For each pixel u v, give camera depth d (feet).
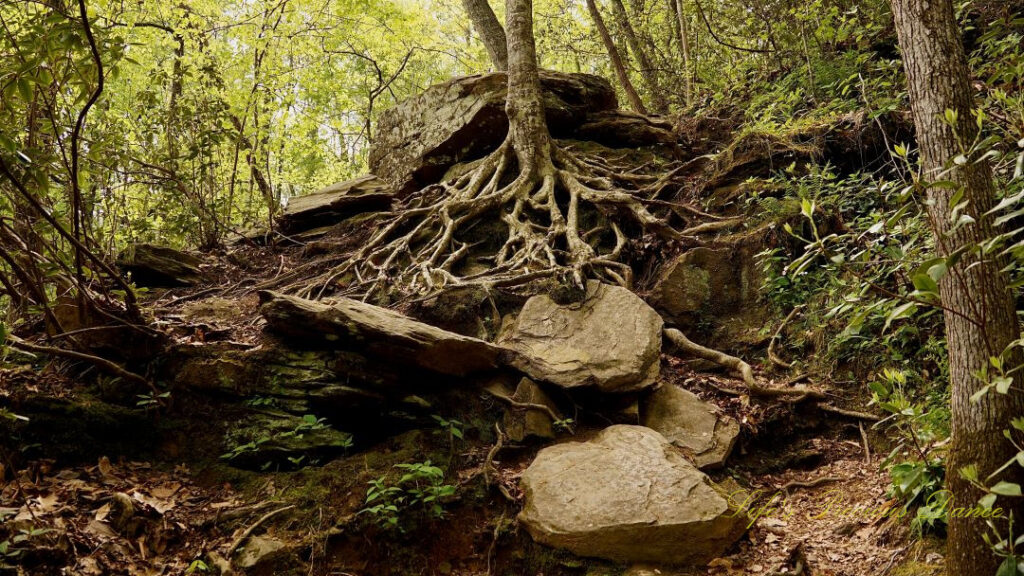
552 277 22.21
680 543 14.08
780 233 22.39
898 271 17.72
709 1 41.68
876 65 28.63
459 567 14.69
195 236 31.50
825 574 13.43
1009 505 9.99
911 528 13.19
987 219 10.31
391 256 25.38
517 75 29.19
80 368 17.04
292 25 36.35
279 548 13.64
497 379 19.07
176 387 16.79
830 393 19.27
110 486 14.52
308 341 17.84
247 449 15.99
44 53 13.71
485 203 26.78
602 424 18.48
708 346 22.08
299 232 31.83
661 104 46.03
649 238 25.49
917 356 18.45
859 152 25.63
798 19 30.04
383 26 44.21
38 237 15.44
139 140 28.84
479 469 16.49
